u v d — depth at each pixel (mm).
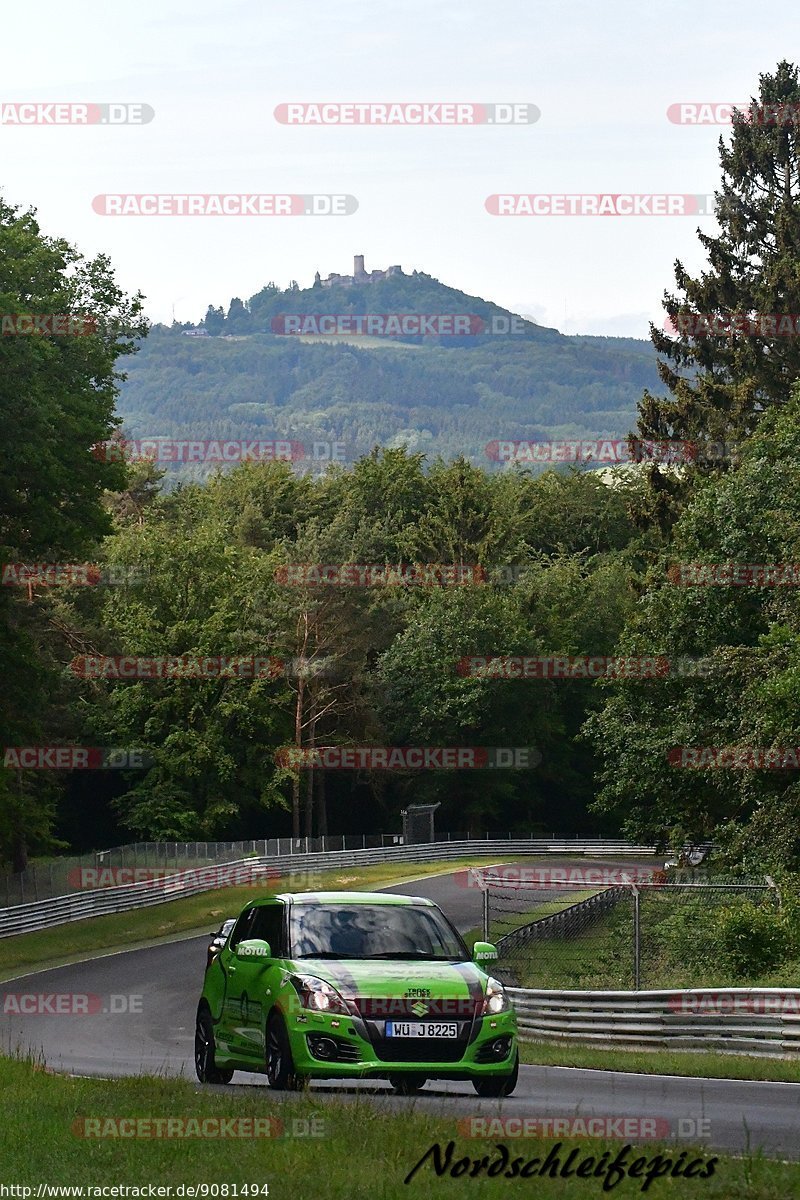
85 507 51469
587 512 140000
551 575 121500
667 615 49781
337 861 89562
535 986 35562
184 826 93875
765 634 45156
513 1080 15906
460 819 119875
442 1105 14500
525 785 120000
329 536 109938
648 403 70938
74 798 101812
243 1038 16625
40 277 50250
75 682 88688
